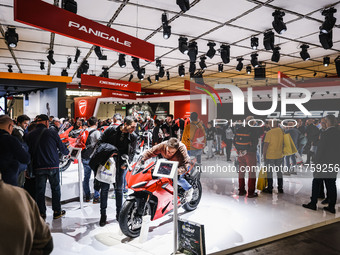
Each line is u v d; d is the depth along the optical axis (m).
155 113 15.99
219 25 5.70
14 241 0.85
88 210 4.01
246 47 7.41
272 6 4.79
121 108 20.28
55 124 5.77
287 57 8.56
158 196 3.24
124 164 3.42
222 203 4.46
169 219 3.74
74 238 3.10
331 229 3.56
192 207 4.08
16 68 10.47
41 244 1.01
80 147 4.29
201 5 4.74
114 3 4.65
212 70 10.79
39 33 6.10
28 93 11.62
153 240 3.08
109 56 8.23
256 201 4.58
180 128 6.76
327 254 2.89
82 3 4.64
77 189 4.43
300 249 3.00
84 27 2.79
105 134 3.57
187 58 8.73
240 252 2.92
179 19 5.38
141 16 5.22
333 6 4.78
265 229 3.40
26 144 3.33
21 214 0.89
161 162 2.65
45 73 11.72
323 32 4.91
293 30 6.02
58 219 3.65
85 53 7.96
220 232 3.31
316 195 4.15
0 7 4.70
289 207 4.27
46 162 3.46
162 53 8.10
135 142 3.54
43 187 3.52
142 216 3.10
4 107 14.25
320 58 8.77
